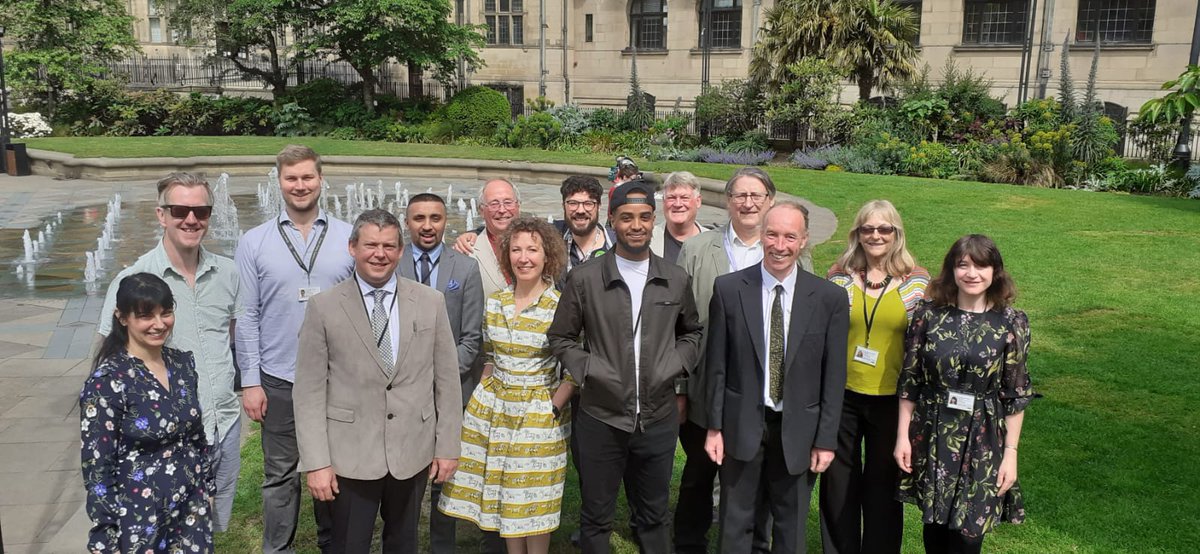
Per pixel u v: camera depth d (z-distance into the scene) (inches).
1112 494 175.9
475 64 1143.0
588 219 167.8
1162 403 218.1
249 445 207.0
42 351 279.4
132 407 117.0
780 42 850.8
